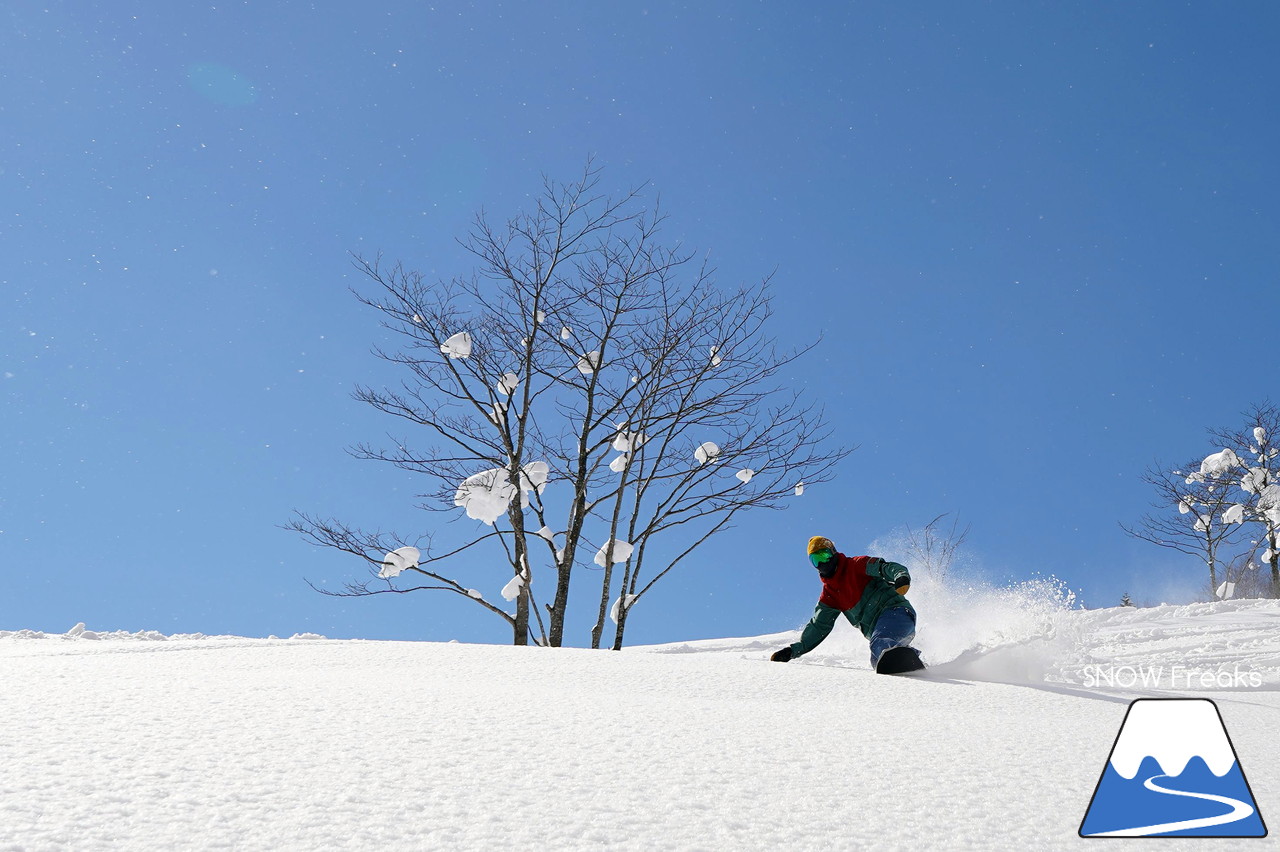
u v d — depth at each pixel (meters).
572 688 3.96
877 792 2.00
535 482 10.65
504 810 1.72
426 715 2.70
